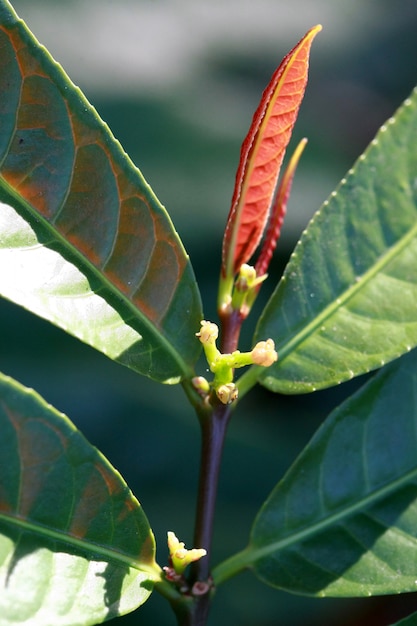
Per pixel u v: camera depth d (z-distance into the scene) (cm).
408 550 46
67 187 45
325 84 127
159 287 46
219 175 98
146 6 122
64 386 79
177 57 118
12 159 45
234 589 69
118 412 78
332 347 47
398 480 47
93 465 44
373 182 47
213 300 87
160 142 102
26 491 43
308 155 107
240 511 72
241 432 81
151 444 76
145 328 46
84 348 84
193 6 127
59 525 44
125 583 44
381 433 47
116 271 46
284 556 46
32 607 43
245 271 46
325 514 46
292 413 85
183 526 69
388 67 131
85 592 43
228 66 121
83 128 45
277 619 68
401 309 47
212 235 92
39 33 113
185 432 77
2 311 84
